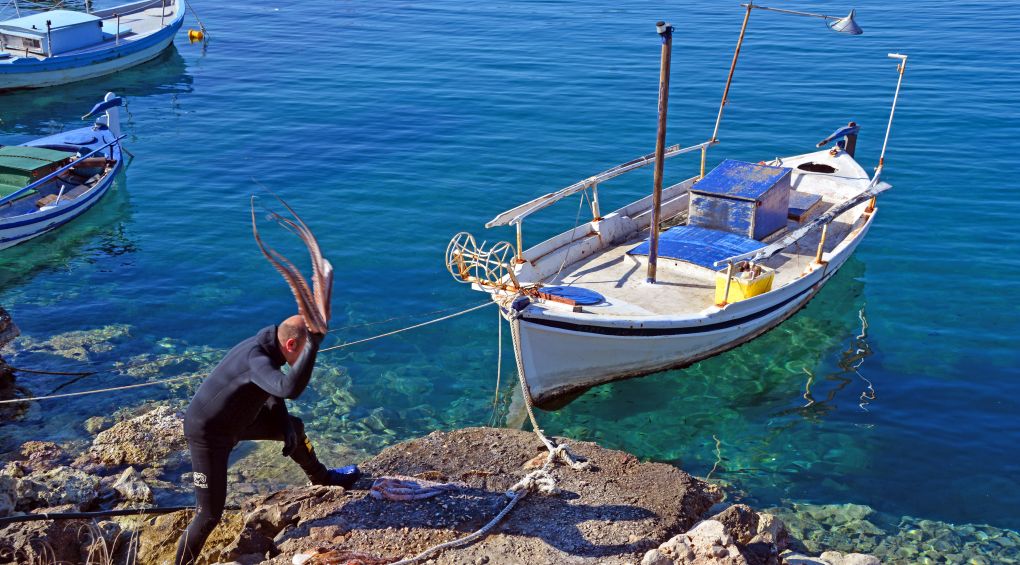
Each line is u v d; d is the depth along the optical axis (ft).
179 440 36.94
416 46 113.70
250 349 18.44
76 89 100.22
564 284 48.80
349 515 22.06
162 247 60.54
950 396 43.68
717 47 109.19
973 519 35.01
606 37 115.34
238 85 99.19
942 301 53.06
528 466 25.12
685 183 60.85
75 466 34.96
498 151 77.30
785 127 82.07
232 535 22.82
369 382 44.16
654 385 45.68
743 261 44.96
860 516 35.09
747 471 38.45
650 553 19.77
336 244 60.18
